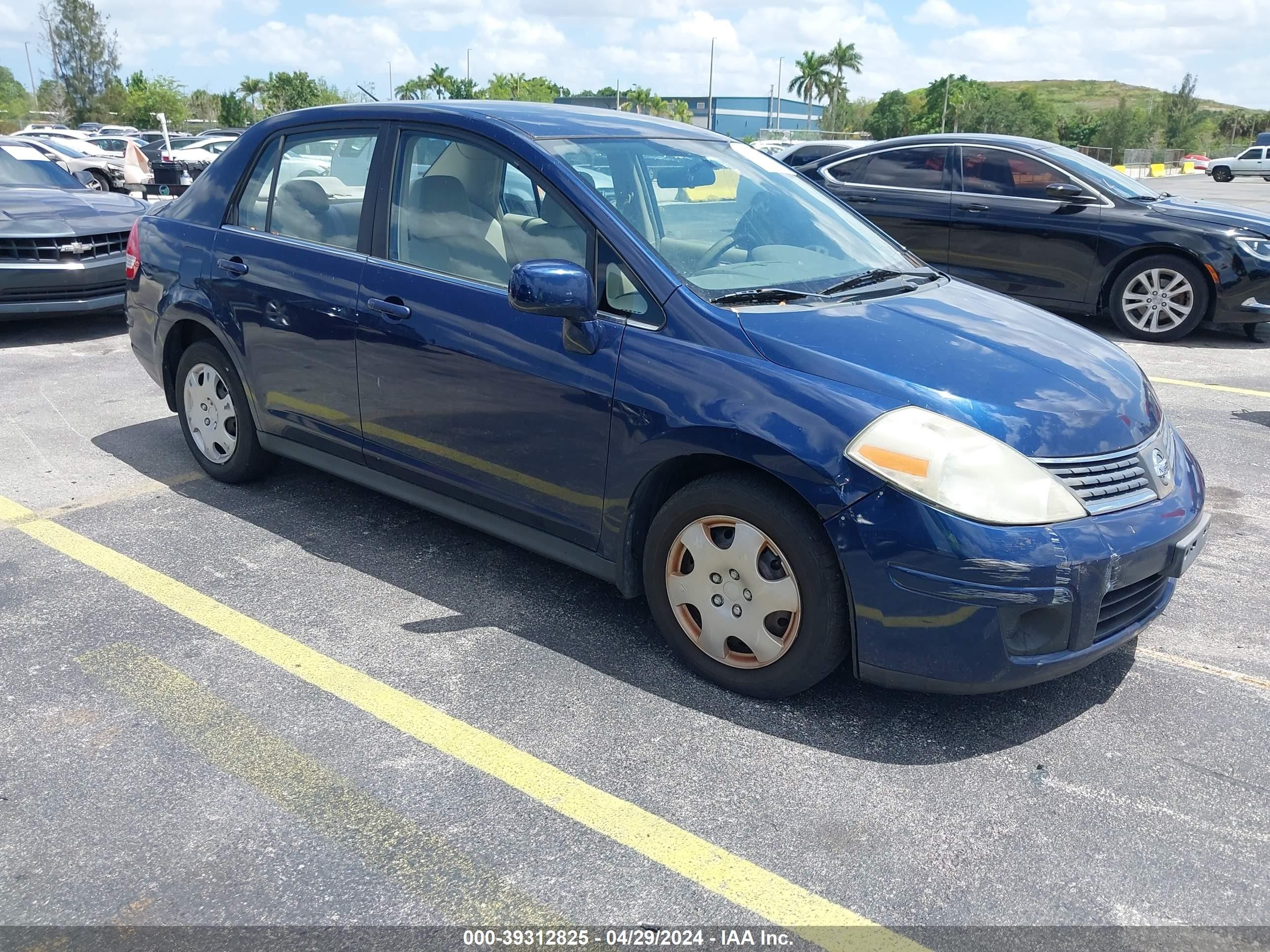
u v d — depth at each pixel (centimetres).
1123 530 271
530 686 308
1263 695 312
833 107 10306
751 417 277
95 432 543
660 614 316
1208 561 411
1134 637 296
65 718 285
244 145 435
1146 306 827
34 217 762
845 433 267
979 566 255
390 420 371
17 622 338
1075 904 226
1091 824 252
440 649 328
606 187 333
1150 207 823
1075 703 306
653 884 229
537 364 321
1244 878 235
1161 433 308
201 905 219
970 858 239
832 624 278
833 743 283
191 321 448
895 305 330
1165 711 303
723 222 355
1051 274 855
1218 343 827
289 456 427
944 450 261
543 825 247
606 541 321
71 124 8606
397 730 284
